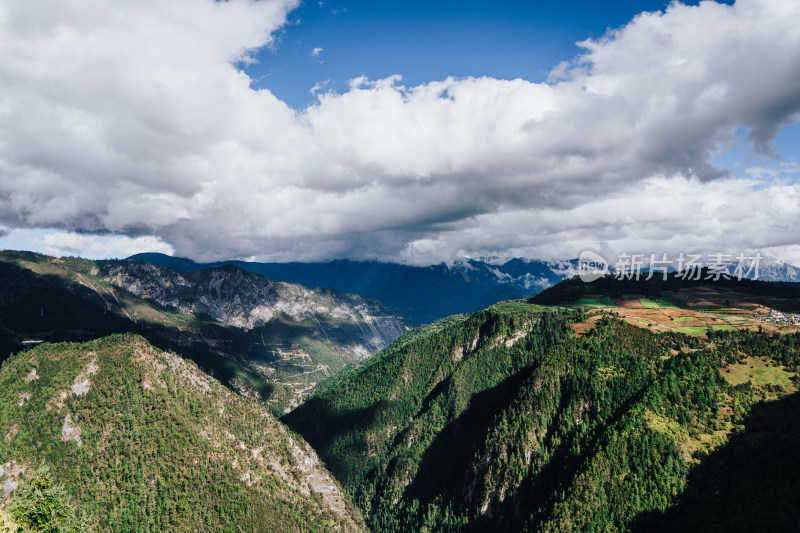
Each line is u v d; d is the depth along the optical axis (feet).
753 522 562.66
